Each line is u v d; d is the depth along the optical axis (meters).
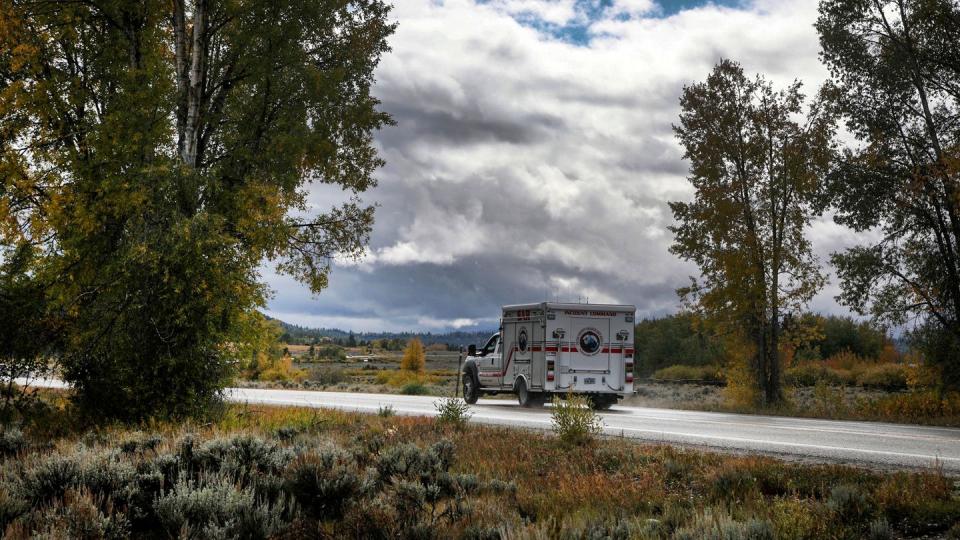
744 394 28.80
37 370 14.91
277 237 19.77
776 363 28.42
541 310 21.36
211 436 11.14
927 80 25.58
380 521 6.22
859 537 6.02
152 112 17.77
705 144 28.39
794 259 27.73
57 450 9.32
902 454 10.78
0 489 6.66
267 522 6.12
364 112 22.98
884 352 54.47
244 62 21.23
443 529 6.14
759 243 28.12
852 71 26.36
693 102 28.66
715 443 12.16
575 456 10.29
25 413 14.31
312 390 37.84
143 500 6.93
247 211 19.23
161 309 14.12
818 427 15.55
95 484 7.19
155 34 21.00
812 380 45.25
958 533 6.00
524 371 22.02
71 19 19.11
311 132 21.81
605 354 21.53
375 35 23.11
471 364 25.11
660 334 66.62
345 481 7.23
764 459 9.45
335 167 23.36
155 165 16.47
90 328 14.45
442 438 11.34
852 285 26.30
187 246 14.33
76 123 18.91
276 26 20.84
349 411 17.95
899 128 25.94
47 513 5.96
